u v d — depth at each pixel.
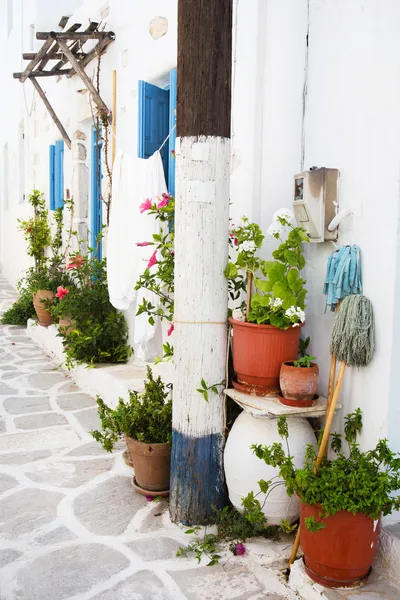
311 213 3.16
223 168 3.21
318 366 3.21
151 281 4.21
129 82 5.89
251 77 3.84
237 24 3.97
